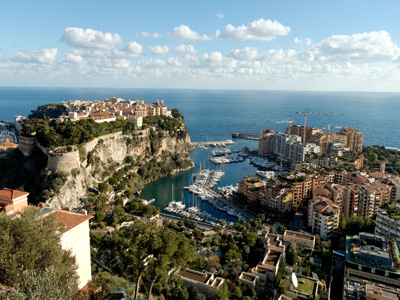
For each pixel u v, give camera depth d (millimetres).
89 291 70750
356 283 126062
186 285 122500
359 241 149750
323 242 162000
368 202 195500
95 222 184500
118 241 70000
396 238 154250
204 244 168875
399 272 126875
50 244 54406
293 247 154250
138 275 70500
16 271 47562
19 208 80062
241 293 118562
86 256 77750
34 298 42000
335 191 191750
